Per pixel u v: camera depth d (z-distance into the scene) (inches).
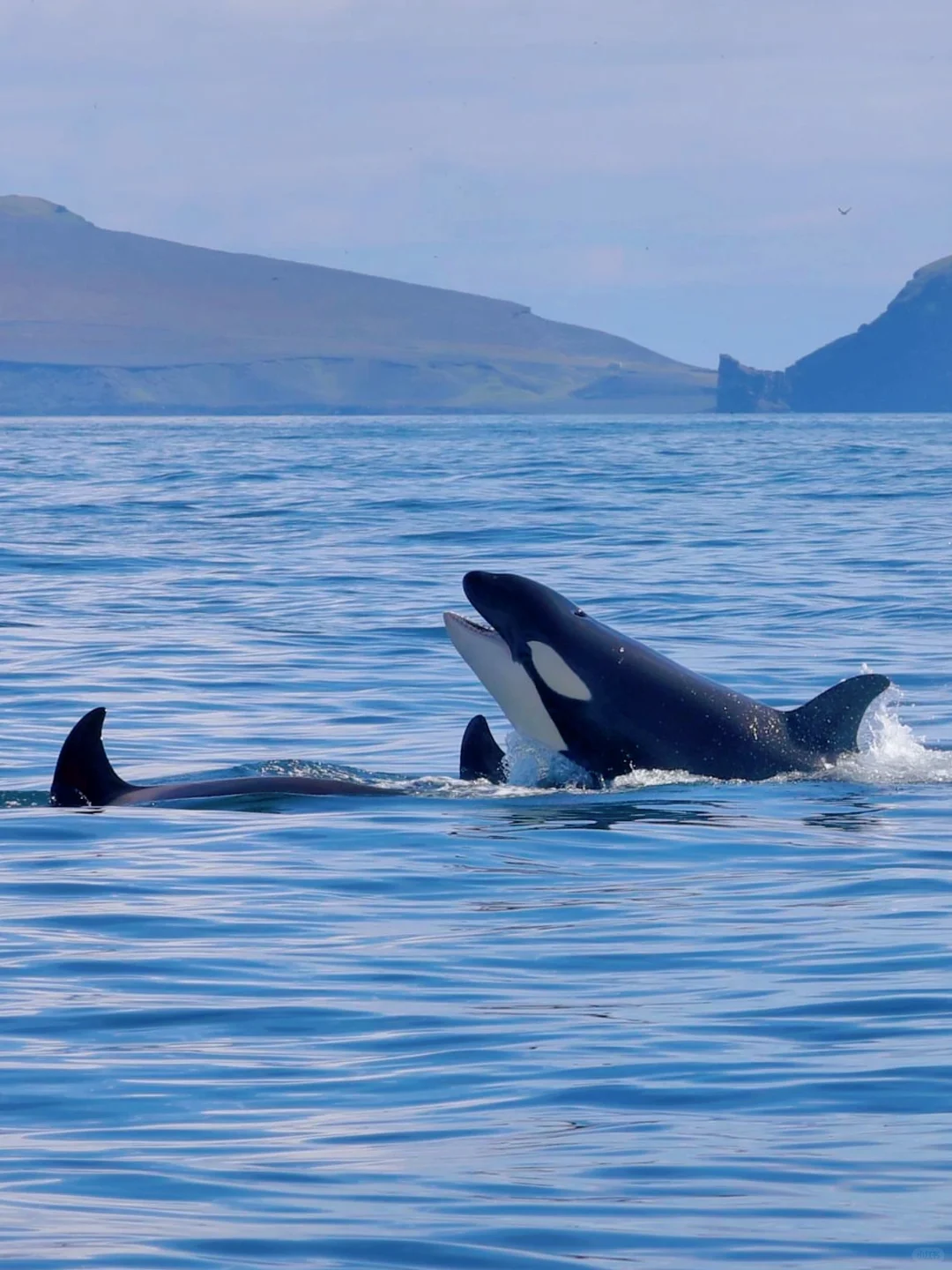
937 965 1293.1
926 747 2247.8
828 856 1675.7
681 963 1320.1
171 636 3486.7
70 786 1990.7
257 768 2182.6
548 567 4692.4
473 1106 1021.2
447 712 2650.1
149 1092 1054.4
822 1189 879.1
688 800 1907.0
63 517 6840.6
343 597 4133.9
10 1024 1194.6
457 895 1553.9
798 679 2824.8
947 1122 973.2
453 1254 805.2
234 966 1337.4
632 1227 835.4
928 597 3900.1
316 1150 952.3
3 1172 921.5
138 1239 823.7
